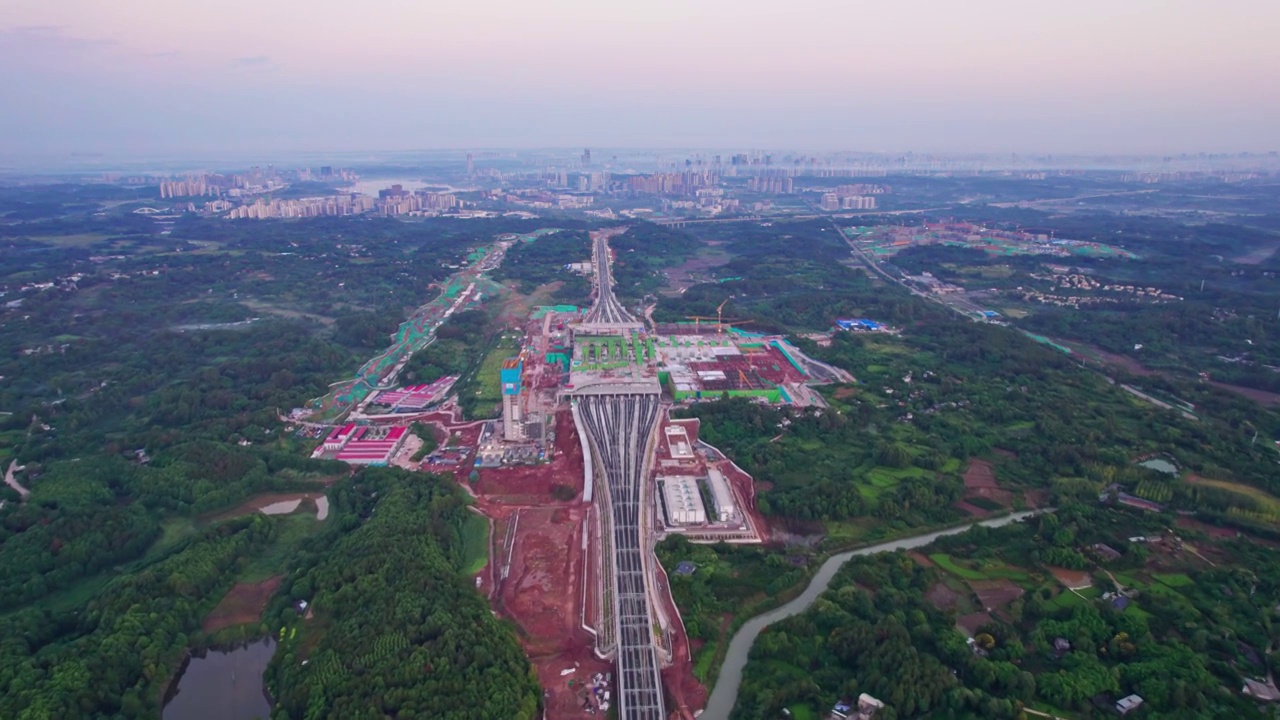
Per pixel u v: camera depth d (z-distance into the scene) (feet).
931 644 591.78
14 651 562.66
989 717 517.96
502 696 521.24
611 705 550.36
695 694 558.15
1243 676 556.10
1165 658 563.89
